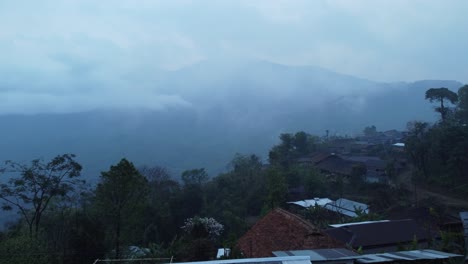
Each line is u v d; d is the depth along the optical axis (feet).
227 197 180.55
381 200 160.76
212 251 80.33
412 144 184.24
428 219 116.16
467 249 76.23
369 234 84.43
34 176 88.84
